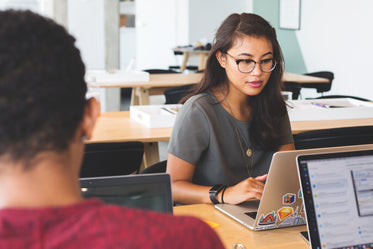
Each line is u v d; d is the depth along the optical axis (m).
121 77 4.87
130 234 0.49
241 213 1.64
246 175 1.96
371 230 1.33
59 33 0.53
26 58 0.49
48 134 0.49
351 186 1.33
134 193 1.32
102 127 3.04
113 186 1.32
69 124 0.51
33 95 0.48
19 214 0.47
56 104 0.49
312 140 2.77
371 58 6.93
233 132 1.91
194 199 1.77
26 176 0.49
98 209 0.50
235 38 1.80
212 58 1.90
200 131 1.85
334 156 1.33
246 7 9.57
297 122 3.28
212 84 1.93
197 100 1.89
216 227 1.55
